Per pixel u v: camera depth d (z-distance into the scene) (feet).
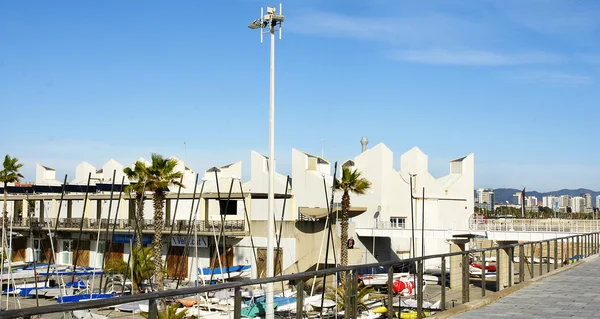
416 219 233.96
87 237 215.51
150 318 21.33
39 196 222.48
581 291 53.01
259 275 175.22
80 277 181.37
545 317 40.50
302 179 220.23
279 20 87.20
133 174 154.30
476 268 195.52
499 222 223.30
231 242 181.68
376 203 220.84
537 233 176.65
